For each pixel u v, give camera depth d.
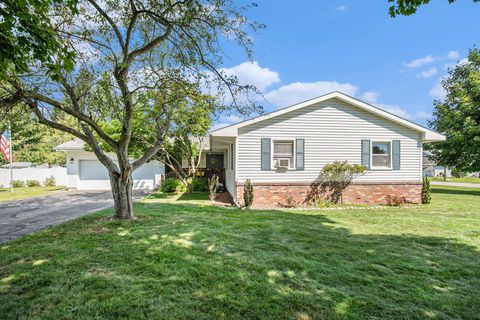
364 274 3.71
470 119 17.30
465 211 9.13
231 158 13.46
